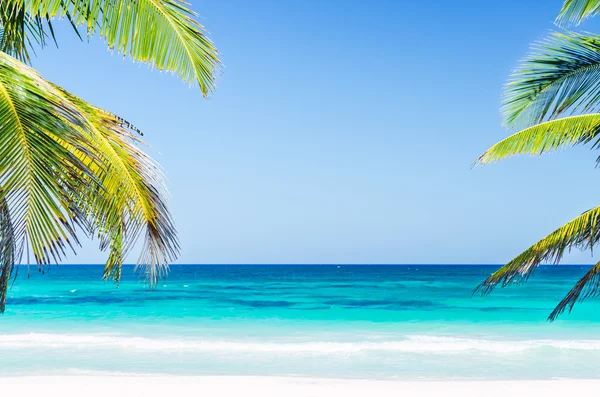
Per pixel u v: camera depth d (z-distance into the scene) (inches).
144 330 752.3
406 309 1091.3
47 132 126.0
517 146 278.2
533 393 360.5
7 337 641.0
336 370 462.3
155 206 141.8
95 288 1657.2
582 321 872.9
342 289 1732.3
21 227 102.3
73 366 470.3
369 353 539.2
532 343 607.8
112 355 522.3
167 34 156.9
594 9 242.2
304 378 403.9
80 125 116.0
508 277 271.7
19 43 168.6
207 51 162.1
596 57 250.8
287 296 1430.9
